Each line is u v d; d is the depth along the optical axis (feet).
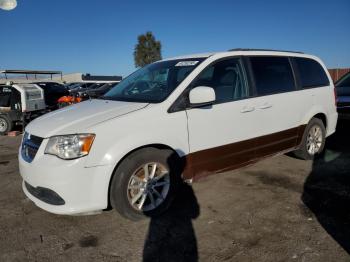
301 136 16.25
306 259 8.74
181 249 9.49
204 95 10.96
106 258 9.22
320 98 17.01
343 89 23.90
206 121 12.03
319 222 10.68
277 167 16.37
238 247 9.44
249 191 13.46
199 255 9.16
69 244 9.96
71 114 11.56
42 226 11.12
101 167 9.97
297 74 16.02
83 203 9.98
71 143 9.82
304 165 16.55
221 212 11.68
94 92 19.89
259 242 9.66
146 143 10.66
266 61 14.76
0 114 31.65
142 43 110.63
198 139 11.91
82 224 11.15
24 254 9.50
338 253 8.95
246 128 13.32
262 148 14.16
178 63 13.50
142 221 11.18
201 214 11.58
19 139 29.48
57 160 9.83
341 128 22.67
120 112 10.87
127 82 14.70
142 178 10.96
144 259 9.11
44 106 34.37
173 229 10.61
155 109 11.05
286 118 15.06
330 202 12.15
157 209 11.32
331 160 17.24
